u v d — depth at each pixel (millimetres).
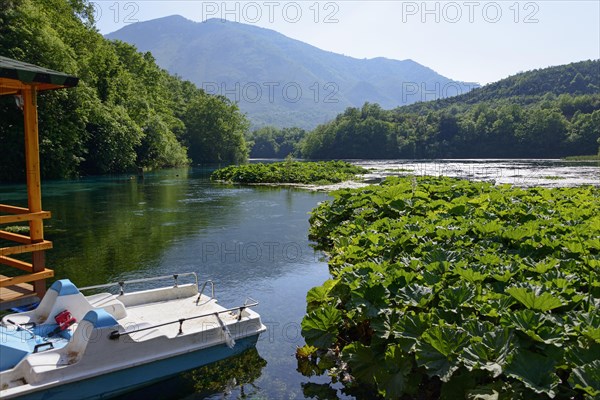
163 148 62438
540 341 5207
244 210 22562
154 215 21000
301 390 6219
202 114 87062
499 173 46188
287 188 34500
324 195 29516
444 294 6629
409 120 106125
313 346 6957
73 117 41781
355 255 10000
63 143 41250
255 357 7125
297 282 11023
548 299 5930
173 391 6199
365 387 6270
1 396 5074
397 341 6156
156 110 71750
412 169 54344
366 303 6785
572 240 9164
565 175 42469
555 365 4895
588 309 6098
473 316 6129
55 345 6145
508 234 10023
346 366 6805
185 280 11141
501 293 6945
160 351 6172
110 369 5750
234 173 41531
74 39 47906
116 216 20688
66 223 18859
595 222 10500
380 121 100125
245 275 11594
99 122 46125
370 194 17297
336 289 8133
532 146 94375
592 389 4391
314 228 16719
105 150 48219
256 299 9836
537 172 47625
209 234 16625
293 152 133000
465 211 13828
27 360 5578
